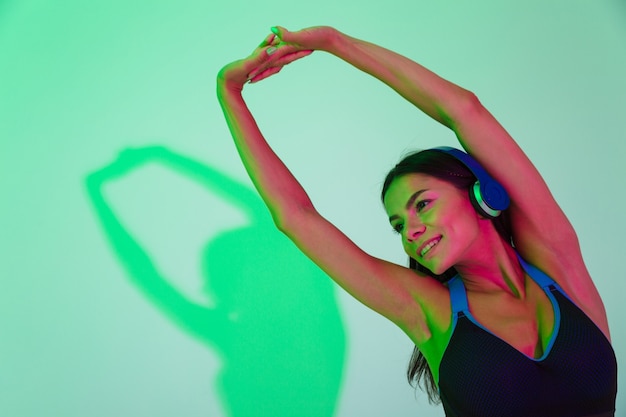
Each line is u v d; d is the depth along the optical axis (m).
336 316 2.56
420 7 2.83
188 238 2.60
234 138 1.21
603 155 2.74
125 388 2.45
